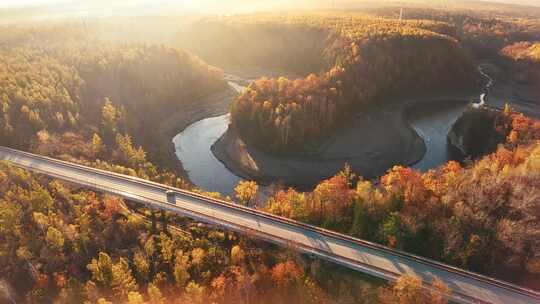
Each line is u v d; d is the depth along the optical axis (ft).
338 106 455.22
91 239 238.07
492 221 220.84
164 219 273.95
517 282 201.98
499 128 406.00
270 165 395.14
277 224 251.19
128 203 290.76
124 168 330.54
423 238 228.02
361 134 444.96
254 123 434.30
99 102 473.26
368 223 244.01
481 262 210.79
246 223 252.21
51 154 352.08
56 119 403.54
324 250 226.17
